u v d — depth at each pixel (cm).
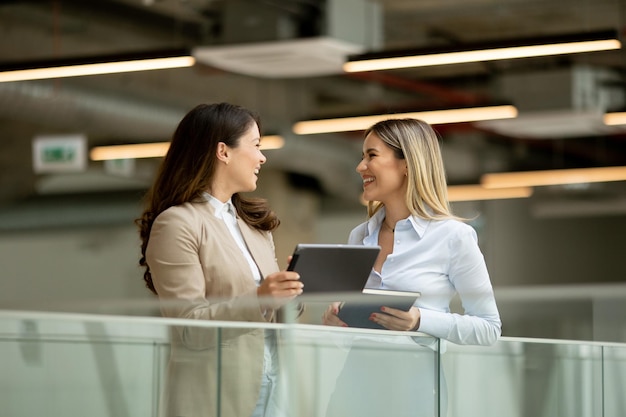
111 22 1399
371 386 308
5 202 1538
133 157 1526
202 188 345
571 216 1917
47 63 998
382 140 378
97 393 240
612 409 386
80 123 1494
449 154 1806
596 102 1435
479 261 368
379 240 384
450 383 334
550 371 360
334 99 1645
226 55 1089
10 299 1549
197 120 350
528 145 1833
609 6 1392
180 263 324
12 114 1466
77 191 1559
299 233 1670
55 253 1580
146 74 1498
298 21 1084
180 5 1272
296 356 291
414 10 1445
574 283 1906
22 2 1382
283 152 1634
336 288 314
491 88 1527
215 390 269
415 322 328
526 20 1472
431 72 1584
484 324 341
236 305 296
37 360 227
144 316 260
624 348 391
